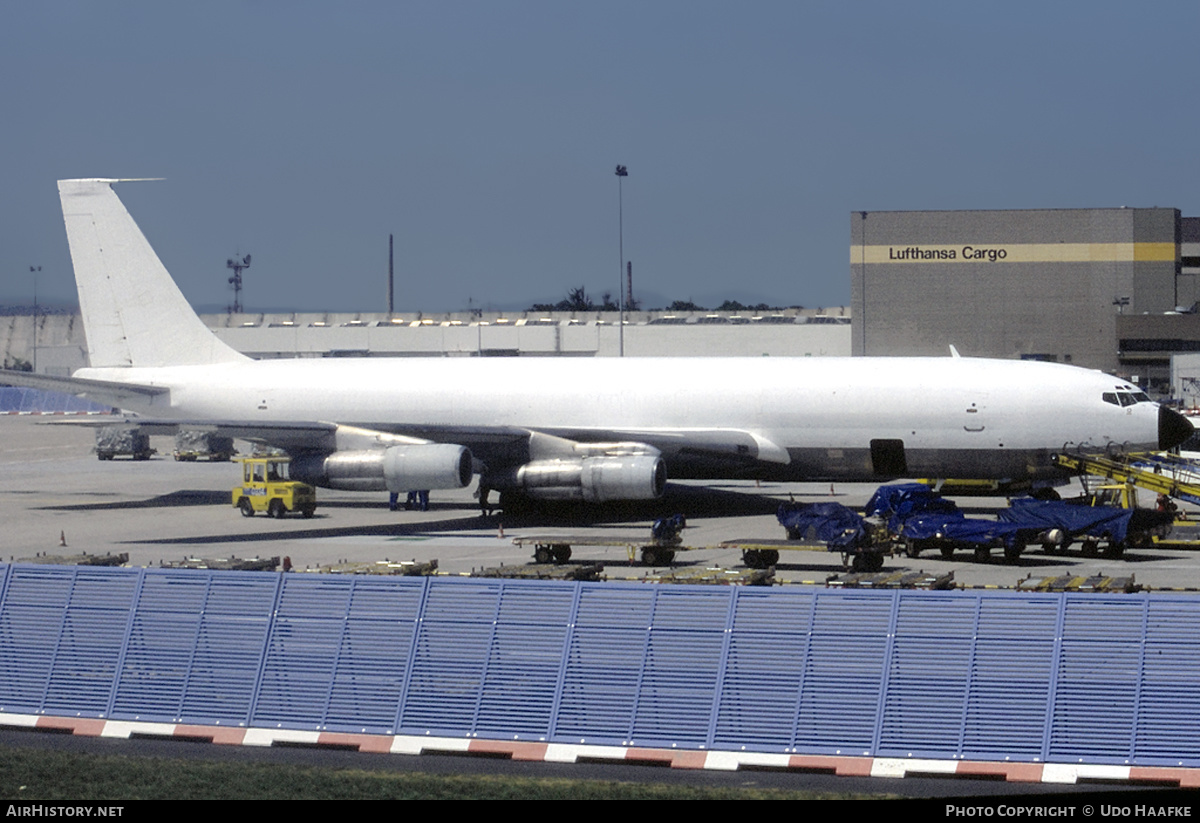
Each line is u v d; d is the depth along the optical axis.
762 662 90.62
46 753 91.12
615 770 86.69
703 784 83.00
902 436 199.75
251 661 98.38
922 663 88.31
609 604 94.31
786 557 164.25
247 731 95.19
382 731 93.56
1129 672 85.06
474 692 94.00
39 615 103.56
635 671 92.12
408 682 95.06
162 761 88.75
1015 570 150.38
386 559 162.88
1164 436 192.88
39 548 177.12
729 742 88.94
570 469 195.38
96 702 99.75
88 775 85.06
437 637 96.06
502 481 199.88
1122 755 83.38
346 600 98.50
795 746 87.88
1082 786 81.81
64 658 101.81
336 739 93.12
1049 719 85.12
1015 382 196.25
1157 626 85.62
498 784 82.81
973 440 196.75
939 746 86.12
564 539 158.12
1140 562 156.25
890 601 90.12
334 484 194.75
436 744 91.50
